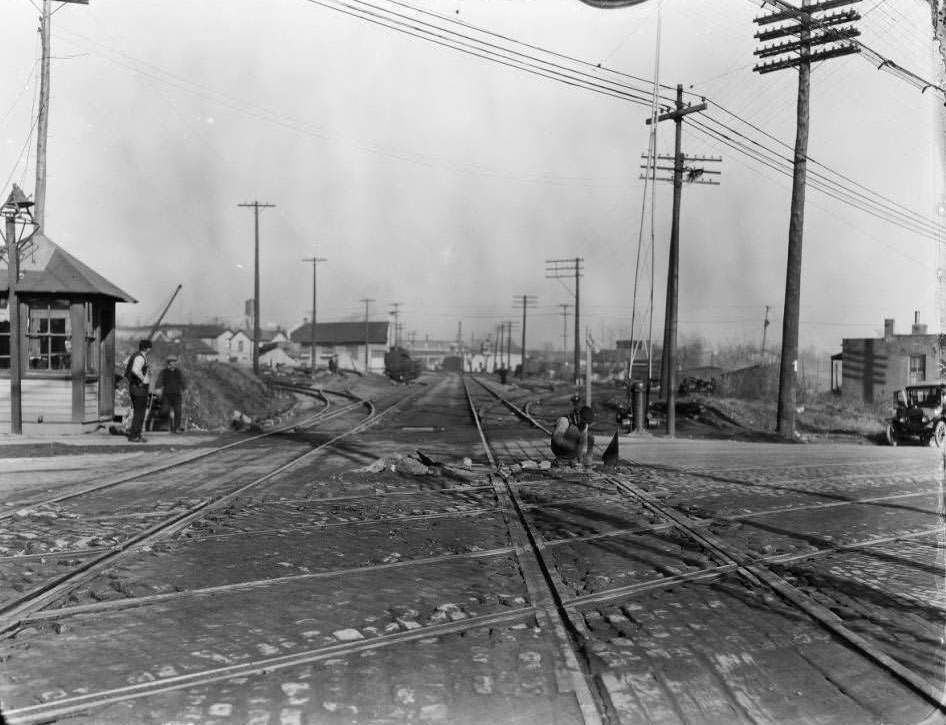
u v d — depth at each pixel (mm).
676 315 23312
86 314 16062
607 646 4414
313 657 4164
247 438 17344
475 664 4125
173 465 12133
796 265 23062
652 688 3865
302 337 109625
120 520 7730
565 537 7336
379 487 10188
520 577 5918
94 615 4832
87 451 13727
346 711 3535
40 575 5672
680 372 54438
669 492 10281
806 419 31672
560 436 12883
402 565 6164
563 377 87688
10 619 4676
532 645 4422
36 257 15906
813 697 3807
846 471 13102
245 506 8633
